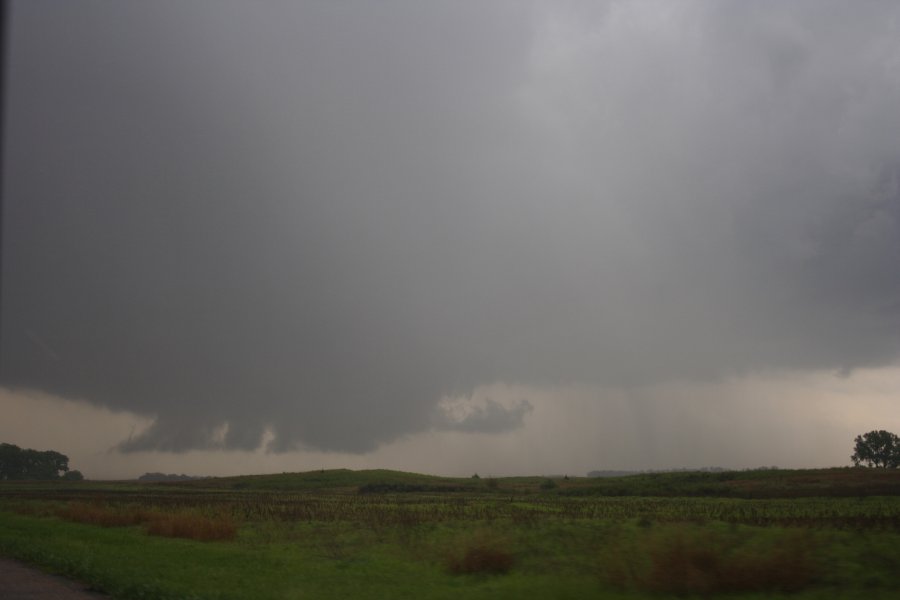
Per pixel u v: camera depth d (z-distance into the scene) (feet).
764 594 53.42
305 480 546.26
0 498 277.23
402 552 87.56
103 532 115.44
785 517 128.36
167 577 62.80
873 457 493.36
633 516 141.38
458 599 53.88
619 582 57.00
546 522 122.93
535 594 55.06
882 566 62.23
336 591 57.72
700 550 56.08
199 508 188.34
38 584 56.90
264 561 78.64
